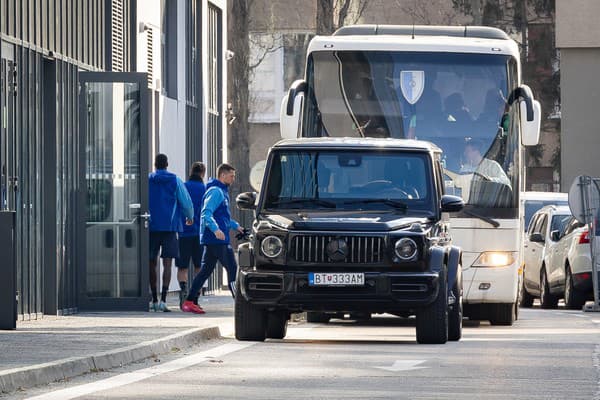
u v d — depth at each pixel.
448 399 34.47
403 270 51.94
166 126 94.50
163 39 95.94
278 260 52.22
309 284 51.84
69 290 69.50
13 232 53.81
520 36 187.75
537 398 34.78
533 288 102.38
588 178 89.44
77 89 70.75
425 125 68.62
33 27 65.00
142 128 70.75
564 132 169.38
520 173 68.75
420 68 68.94
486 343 53.03
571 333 60.78
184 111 99.38
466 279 67.50
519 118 68.94
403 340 54.97
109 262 71.12
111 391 35.97
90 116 71.00
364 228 52.09
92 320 61.53
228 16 187.12
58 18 68.62
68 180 69.44
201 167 75.94
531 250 103.25
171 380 38.72
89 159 71.25
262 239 52.50
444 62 68.94
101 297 70.94
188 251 73.56
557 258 96.12
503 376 40.09
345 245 51.91
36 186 65.38
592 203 89.38
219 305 77.50
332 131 68.56
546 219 101.00
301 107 68.62
